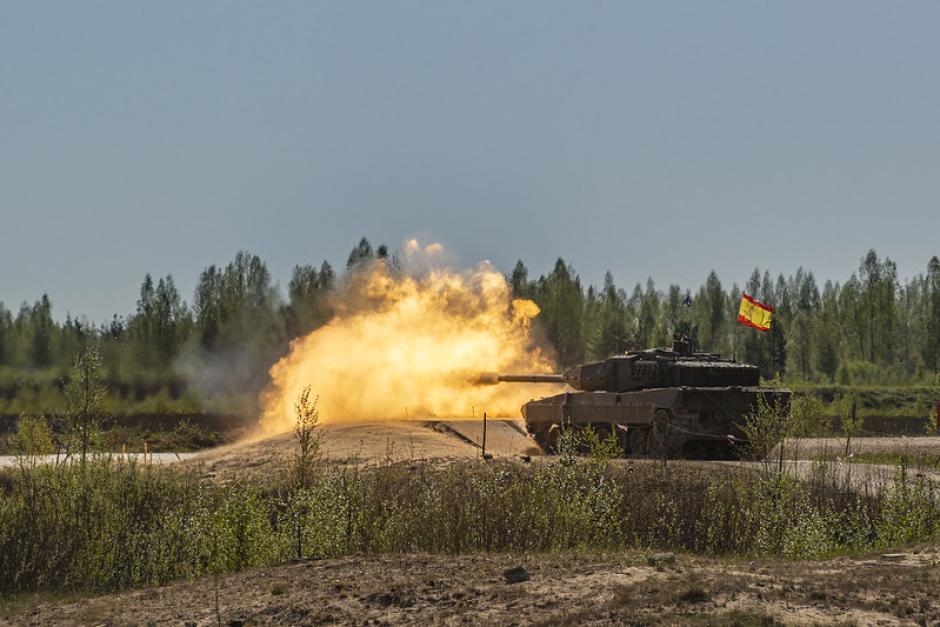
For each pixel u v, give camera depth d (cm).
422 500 5997
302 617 3991
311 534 5566
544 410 10625
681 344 10400
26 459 6619
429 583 4247
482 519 5659
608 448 7088
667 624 3412
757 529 5806
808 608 3581
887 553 4931
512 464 7700
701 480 6919
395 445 9425
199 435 15475
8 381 17938
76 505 5747
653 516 6078
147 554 5544
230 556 5484
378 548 5575
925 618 3403
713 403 9175
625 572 4275
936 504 6350
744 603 3638
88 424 6856
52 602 4891
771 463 7981
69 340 19500
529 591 4003
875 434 14762
